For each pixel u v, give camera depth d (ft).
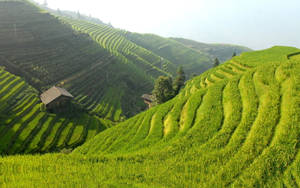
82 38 457.27
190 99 116.98
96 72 371.97
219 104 100.01
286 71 98.07
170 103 129.80
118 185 55.62
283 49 195.11
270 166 59.11
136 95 383.86
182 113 110.01
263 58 169.99
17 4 436.35
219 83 122.31
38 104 229.66
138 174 64.34
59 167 64.95
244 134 73.87
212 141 76.54
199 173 63.87
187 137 83.41
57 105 231.50
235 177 59.52
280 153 61.36
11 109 205.26
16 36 339.36
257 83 103.81
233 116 85.56
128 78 413.39
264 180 56.29
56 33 407.44
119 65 447.42
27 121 197.98
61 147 184.75
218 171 62.90
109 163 72.95
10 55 298.35
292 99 77.46
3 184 48.60
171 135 93.30
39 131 192.44
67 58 358.84
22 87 244.63
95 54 430.61
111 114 283.18
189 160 70.85
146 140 96.58
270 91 89.92
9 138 168.76
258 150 65.41
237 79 117.91
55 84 293.64
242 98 97.55
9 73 258.57
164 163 71.56
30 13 428.56
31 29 374.63
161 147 83.82
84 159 73.87
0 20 360.48
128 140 107.45
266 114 77.20
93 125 233.76
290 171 56.34
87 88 321.93
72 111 242.17
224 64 195.42
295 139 63.16
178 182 60.34
